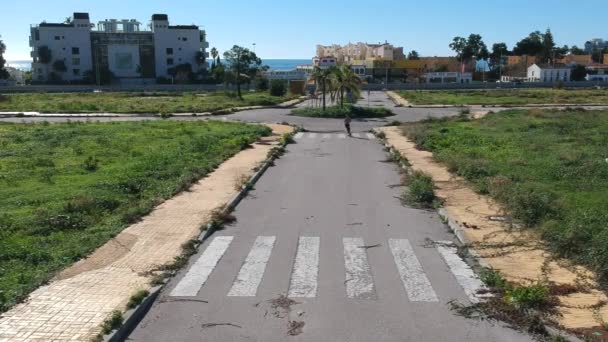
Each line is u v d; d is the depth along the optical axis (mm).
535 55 144375
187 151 28484
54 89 98750
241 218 16375
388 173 24016
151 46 122000
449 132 37344
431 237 14477
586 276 11391
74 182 20500
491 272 11516
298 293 10742
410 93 95000
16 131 37812
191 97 80875
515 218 15719
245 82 93625
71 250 12836
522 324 9461
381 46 151000
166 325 9531
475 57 144000
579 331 9070
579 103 71312
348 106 60250
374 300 10414
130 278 11359
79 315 9609
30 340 8711
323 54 195250
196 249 13422
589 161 23422
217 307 10188
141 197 18516
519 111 54312
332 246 13656
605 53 151125
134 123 44188
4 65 122250
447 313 9883
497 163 24312
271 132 40500
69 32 117000
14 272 11500
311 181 22125
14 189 19266
